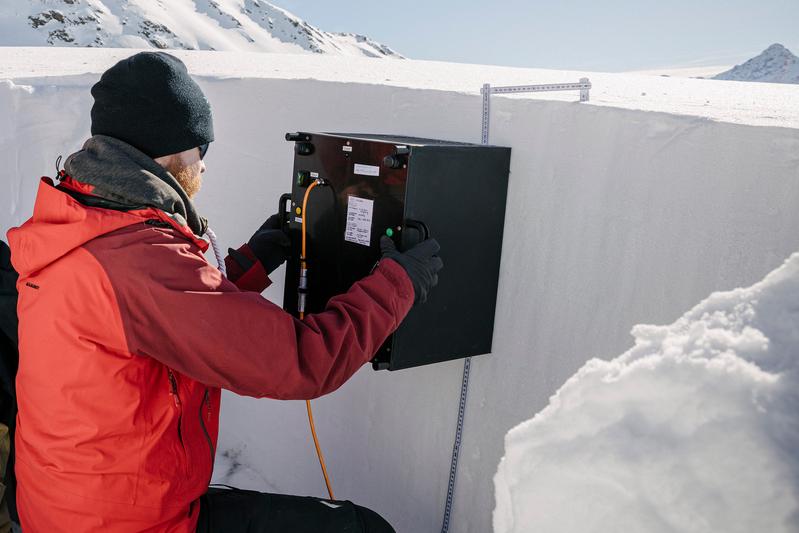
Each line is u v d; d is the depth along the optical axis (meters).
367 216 1.51
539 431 0.85
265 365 1.14
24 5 160.12
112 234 1.10
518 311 1.61
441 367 1.81
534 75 2.33
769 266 1.12
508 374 1.64
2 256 1.45
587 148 1.42
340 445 2.16
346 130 1.98
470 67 2.94
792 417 0.64
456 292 1.56
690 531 0.65
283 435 2.36
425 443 1.88
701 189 1.22
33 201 2.72
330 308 1.27
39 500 1.16
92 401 1.11
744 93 1.86
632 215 1.34
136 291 1.08
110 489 1.13
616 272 1.38
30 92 2.71
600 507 0.72
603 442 0.75
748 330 0.73
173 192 1.17
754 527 0.62
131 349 1.10
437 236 1.49
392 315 1.28
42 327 1.12
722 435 0.66
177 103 1.22
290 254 1.75
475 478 1.74
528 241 1.57
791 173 1.08
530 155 1.54
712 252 1.21
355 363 1.24
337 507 1.42
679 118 1.25
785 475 0.62
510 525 0.84
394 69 2.68
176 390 1.17
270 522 1.36
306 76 2.18
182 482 1.20
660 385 0.74
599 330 1.42
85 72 2.80
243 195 2.32
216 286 1.13
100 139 1.18
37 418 1.15
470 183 1.52
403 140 1.63
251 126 2.26
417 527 1.92
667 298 1.29
